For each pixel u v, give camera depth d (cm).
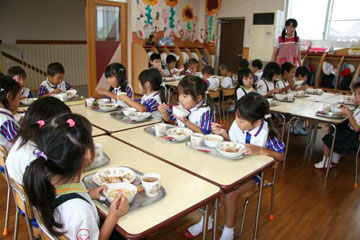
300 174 292
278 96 340
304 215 220
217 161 150
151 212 104
